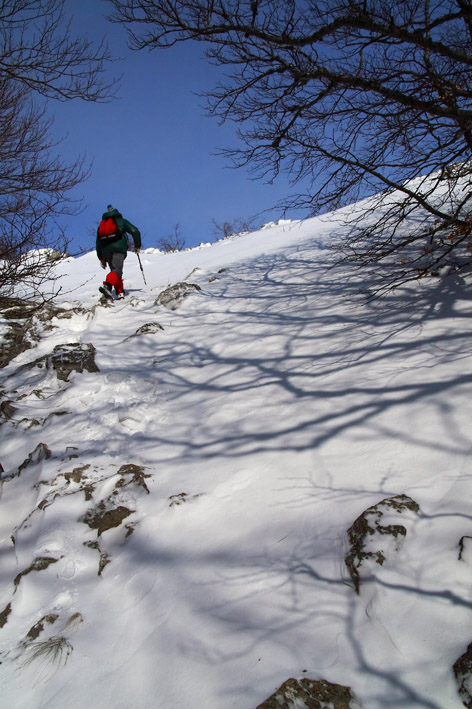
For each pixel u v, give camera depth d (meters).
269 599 2.05
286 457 2.91
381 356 3.63
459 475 2.35
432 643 1.69
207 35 3.88
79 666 1.98
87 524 2.82
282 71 4.05
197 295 6.64
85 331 6.00
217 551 2.39
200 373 4.52
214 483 2.88
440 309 4.01
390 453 2.65
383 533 2.09
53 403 4.51
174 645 1.95
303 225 11.20
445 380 3.04
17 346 5.90
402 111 3.89
